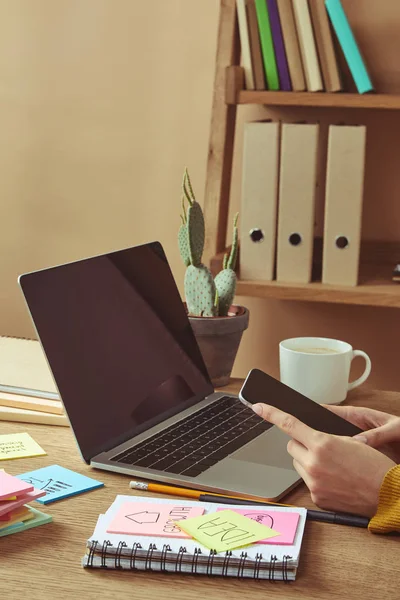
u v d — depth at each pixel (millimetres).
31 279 1190
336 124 2113
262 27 2090
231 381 1575
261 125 2078
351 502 1014
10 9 2514
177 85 2430
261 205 2113
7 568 871
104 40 2463
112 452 1169
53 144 2562
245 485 1062
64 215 2594
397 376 2410
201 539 884
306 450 1062
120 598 818
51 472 1122
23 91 2551
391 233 2346
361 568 883
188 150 2457
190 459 1146
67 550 912
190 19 2385
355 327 2414
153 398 1314
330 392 1431
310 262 2121
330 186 2068
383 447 1163
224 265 1624
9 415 1317
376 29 2250
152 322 1399
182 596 823
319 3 2066
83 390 1194
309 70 2076
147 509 967
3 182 2619
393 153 2305
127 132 2496
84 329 1249
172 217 2504
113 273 1368
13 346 1563
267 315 2467
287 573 849
